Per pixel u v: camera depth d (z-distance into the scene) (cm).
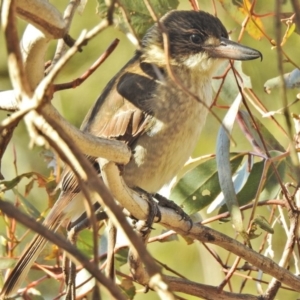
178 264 1180
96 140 505
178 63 886
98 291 386
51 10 489
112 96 887
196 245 1183
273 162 805
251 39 1117
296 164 436
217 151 758
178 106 854
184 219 738
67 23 508
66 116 1177
